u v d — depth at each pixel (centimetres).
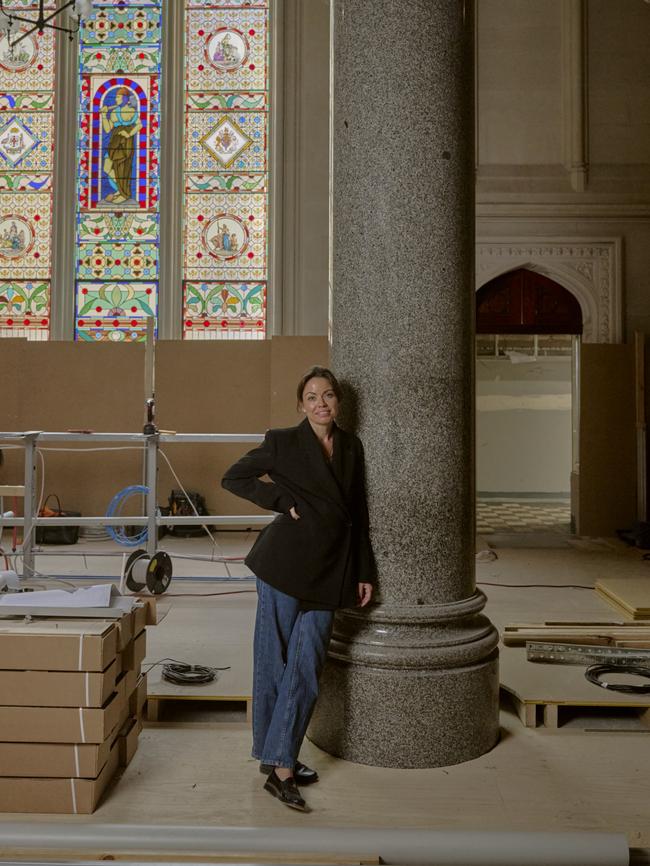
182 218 917
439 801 257
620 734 318
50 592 294
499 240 898
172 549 770
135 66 923
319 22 907
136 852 228
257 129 923
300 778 268
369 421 294
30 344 881
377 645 286
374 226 294
